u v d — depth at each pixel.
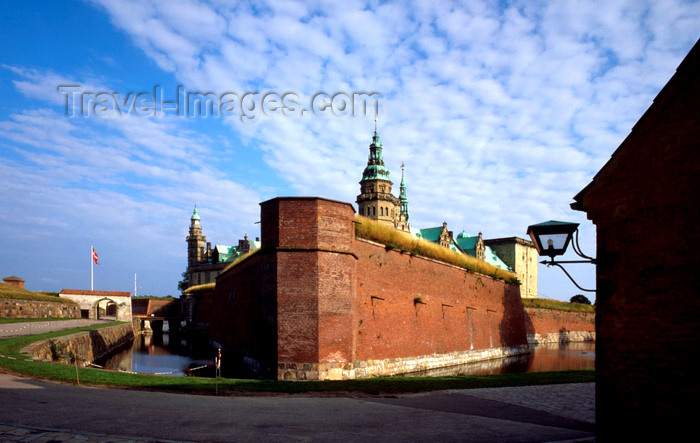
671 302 8.59
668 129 8.86
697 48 8.58
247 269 34.06
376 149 120.31
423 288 35.16
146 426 10.26
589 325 79.25
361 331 26.91
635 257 9.07
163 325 84.25
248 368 29.84
